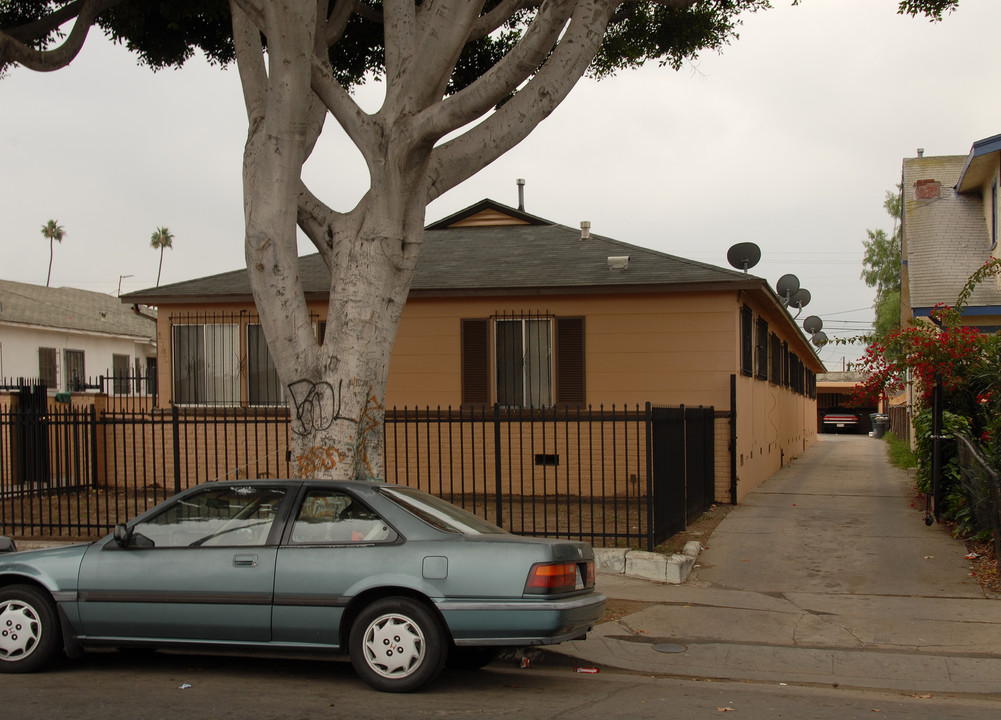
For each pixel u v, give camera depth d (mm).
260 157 9109
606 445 15609
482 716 5934
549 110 9406
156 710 6004
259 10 8867
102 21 13305
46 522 13617
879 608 8984
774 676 7352
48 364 28531
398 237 9094
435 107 8672
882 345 13953
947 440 12992
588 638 8133
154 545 7020
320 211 9469
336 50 13797
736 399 15367
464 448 16266
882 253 44750
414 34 9328
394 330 9266
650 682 7195
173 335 17391
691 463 13320
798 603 9250
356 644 6543
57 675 7066
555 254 17484
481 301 16266
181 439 17281
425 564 6477
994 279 16984
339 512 6855
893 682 7191
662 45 13648
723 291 15312
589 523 13094
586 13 9359
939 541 11766
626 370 15672
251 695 6465
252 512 6992
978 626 8312
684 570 10273
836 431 53844
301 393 9094
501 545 6484
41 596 7082
